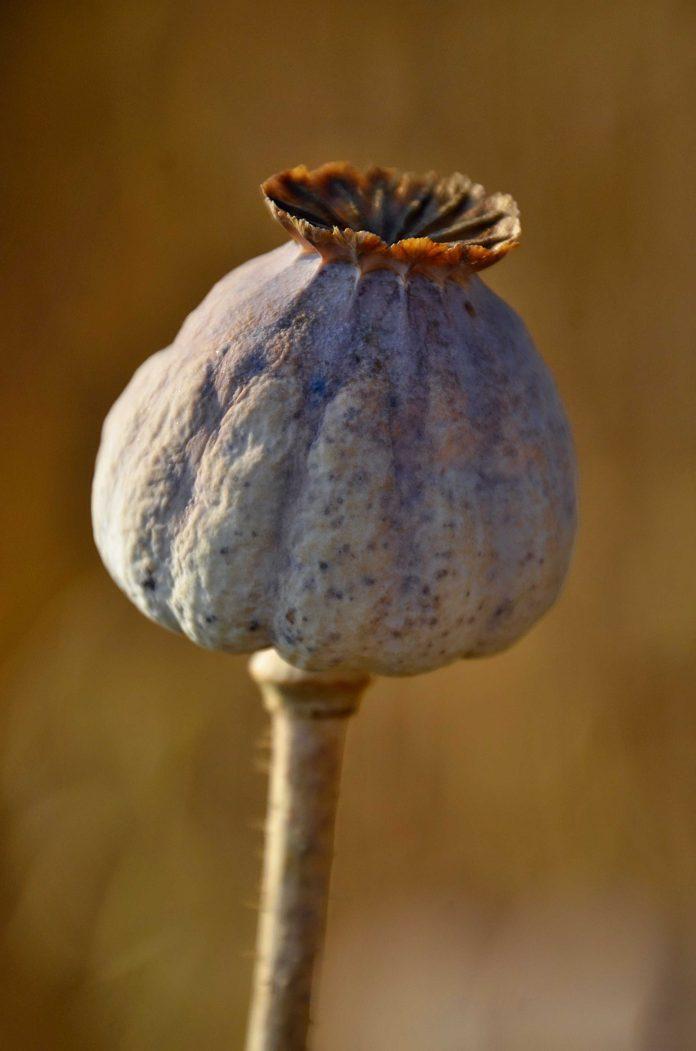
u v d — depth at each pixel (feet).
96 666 1.77
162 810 1.79
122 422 0.97
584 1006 1.73
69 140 1.66
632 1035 1.70
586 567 1.67
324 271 0.95
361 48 1.59
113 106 1.65
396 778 1.78
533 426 0.96
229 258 1.66
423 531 0.94
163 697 1.77
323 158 1.62
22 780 1.77
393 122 1.60
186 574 0.95
